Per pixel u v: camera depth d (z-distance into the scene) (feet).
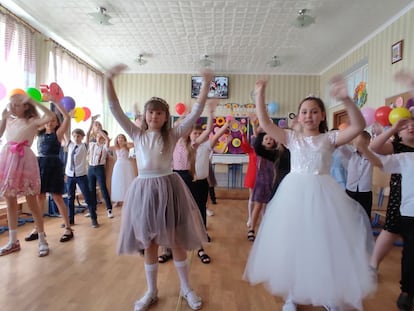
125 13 13.08
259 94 5.48
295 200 4.87
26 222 11.60
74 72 17.81
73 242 9.46
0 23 11.94
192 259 8.30
